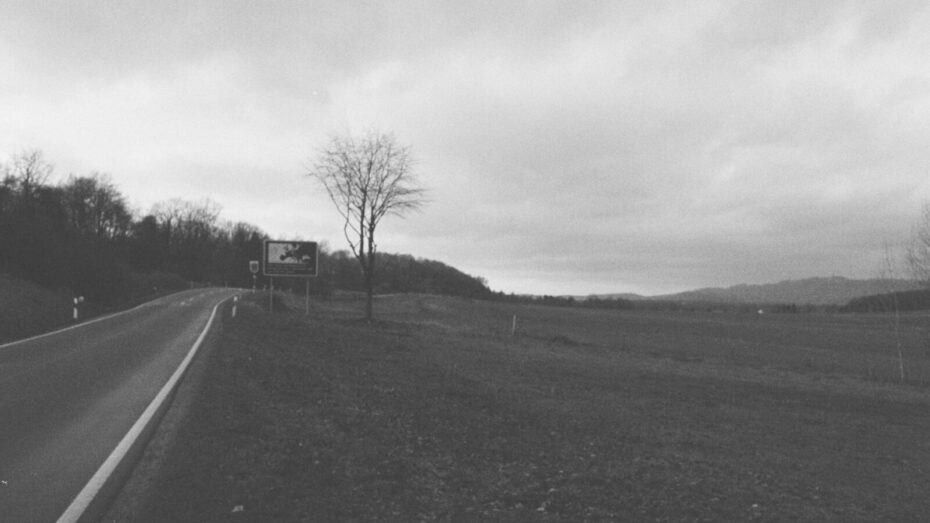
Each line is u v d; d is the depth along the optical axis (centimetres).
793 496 947
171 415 1055
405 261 11019
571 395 1827
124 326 2925
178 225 13800
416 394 1453
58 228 5722
